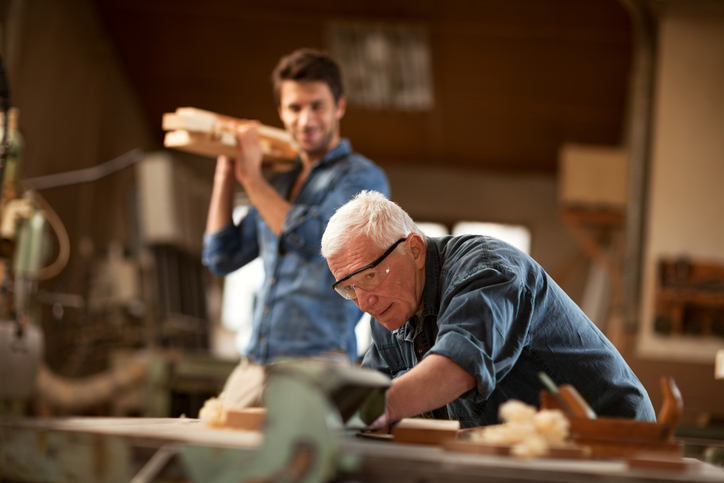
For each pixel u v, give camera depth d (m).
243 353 2.22
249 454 0.83
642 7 6.12
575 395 1.10
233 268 2.51
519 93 8.98
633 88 8.26
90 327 6.30
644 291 5.68
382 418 1.09
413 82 9.05
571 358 1.47
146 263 6.70
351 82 9.15
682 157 5.91
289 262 2.20
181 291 7.77
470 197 10.24
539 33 8.19
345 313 2.15
